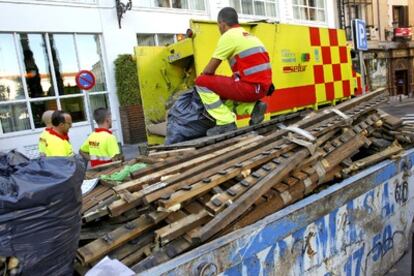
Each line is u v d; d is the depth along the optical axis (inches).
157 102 280.2
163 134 263.3
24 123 405.1
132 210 89.4
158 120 281.1
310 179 101.1
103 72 460.4
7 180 62.1
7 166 70.6
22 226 60.4
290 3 700.7
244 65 151.4
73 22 429.1
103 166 132.1
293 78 317.4
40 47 411.8
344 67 394.9
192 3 545.3
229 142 123.3
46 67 417.1
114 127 465.7
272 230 80.0
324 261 95.4
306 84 333.4
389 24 1006.4
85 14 437.7
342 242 101.5
